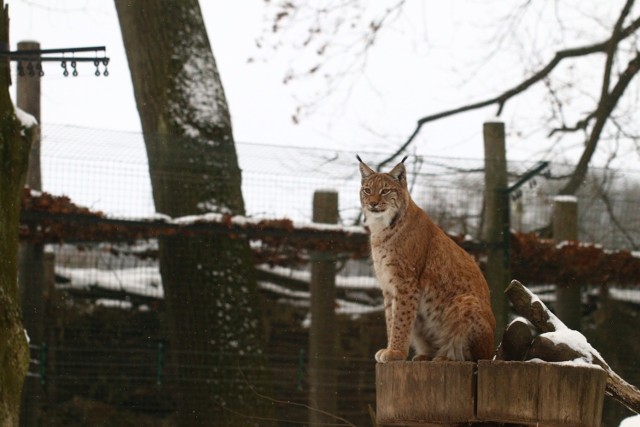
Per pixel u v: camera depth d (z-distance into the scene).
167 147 12.24
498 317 11.94
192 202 12.29
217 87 14.05
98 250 12.19
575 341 4.97
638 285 12.66
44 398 11.65
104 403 11.98
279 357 12.50
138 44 14.02
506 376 4.57
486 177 12.27
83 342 12.05
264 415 12.25
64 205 10.98
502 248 12.07
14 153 7.70
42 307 11.58
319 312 12.05
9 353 7.30
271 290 13.05
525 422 4.55
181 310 12.16
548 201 13.08
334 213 11.99
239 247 12.41
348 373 12.30
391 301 8.30
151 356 12.20
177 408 12.09
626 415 12.48
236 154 12.71
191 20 14.21
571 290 12.58
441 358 7.23
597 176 13.06
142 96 13.98
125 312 12.36
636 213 13.02
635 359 13.03
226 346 12.16
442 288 7.87
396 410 4.82
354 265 12.82
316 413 11.91
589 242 12.91
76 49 7.98
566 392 4.54
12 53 7.90
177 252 12.16
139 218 11.37
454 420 4.65
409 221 8.23
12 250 7.59
